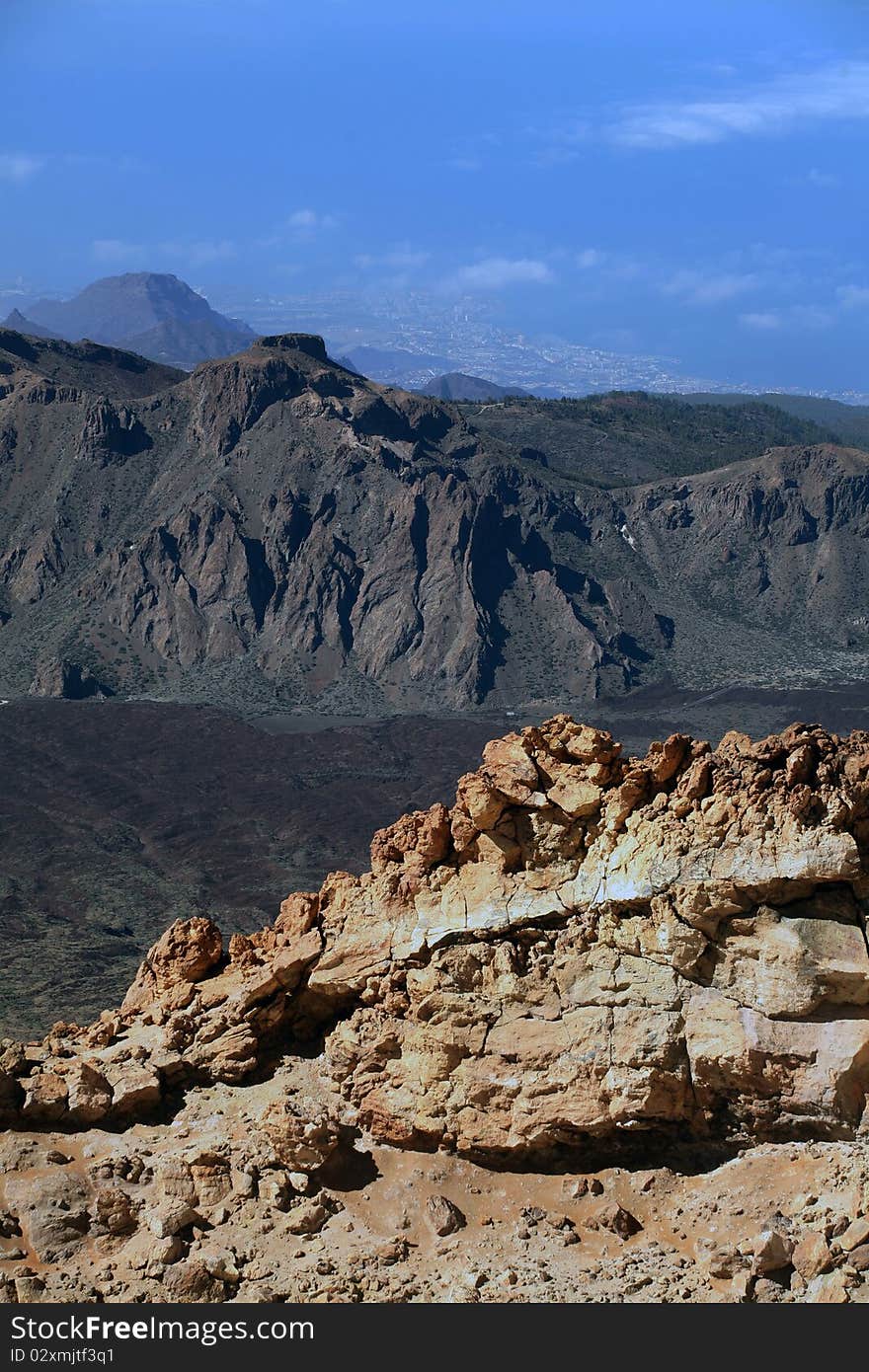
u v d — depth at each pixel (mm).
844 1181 42375
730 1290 40844
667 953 44562
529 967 46031
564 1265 42312
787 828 43500
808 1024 43375
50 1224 44125
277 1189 44750
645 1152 44938
